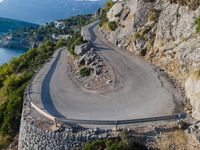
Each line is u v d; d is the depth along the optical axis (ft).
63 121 89.86
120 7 176.24
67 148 85.10
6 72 196.95
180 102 102.12
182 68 116.06
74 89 122.31
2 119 126.00
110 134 84.17
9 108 125.18
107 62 140.67
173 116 91.50
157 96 108.27
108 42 174.50
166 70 127.65
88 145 81.66
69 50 173.37
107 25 192.54
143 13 151.12
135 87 117.29
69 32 510.58
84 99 111.45
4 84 173.78
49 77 136.77
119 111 99.50
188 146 81.10
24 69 188.55
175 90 111.34
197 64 108.27
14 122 119.65
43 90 120.78
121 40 164.55
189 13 121.08
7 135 118.01
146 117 93.50
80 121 89.40
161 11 142.20
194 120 90.27
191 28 117.29
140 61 141.38
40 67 156.46
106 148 80.23
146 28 146.51
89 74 134.51
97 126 87.86
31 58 199.00
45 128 89.45
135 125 88.38
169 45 126.62
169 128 86.74
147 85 117.70
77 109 102.47
